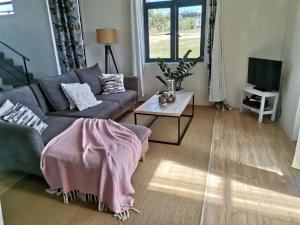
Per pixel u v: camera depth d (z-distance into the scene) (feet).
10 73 15.33
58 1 13.78
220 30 12.64
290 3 11.09
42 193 6.75
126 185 6.10
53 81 10.04
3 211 6.07
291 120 9.73
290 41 10.69
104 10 14.61
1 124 6.57
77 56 14.82
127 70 15.46
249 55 12.90
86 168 5.92
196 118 12.41
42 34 15.19
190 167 7.83
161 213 5.86
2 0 15.35
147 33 14.62
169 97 10.60
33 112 8.48
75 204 6.28
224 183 6.95
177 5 13.52
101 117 9.62
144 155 8.31
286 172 7.42
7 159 6.96
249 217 5.67
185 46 14.19
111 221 5.67
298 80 9.23
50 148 6.47
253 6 12.06
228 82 13.71
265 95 11.03
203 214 5.79
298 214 5.74
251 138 9.86
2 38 16.20
